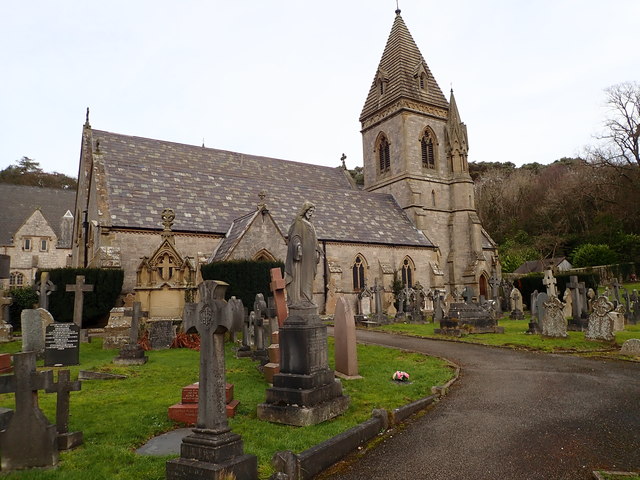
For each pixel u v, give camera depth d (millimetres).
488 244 46250
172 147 37719
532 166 103062
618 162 58562
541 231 74875
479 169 108188
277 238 27016
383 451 7340
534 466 6633
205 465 5578
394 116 44750
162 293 21203
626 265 50531
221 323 5965
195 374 13055
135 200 28234
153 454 6980
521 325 26906
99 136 34688
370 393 10805
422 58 47125
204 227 28969
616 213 58875
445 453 7191
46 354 14422
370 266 36281
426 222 42531
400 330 24906
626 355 15867
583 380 12242
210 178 33938
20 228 59156
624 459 6844
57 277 23469
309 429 8078
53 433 6391
